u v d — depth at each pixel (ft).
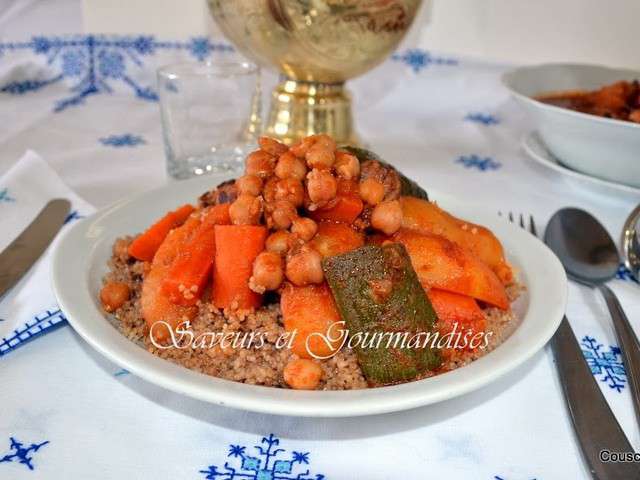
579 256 1.08
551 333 0.77
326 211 0.85
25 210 1.09
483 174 1.47
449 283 0.82
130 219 1.01
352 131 1.49
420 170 1.47
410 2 1.28
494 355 0.72
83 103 1.85
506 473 0.66
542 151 1.48
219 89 1.38
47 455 0.65
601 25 1.94
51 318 0.81
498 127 1.82
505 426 0.72
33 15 1.90
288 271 0.79
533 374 0.81
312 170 0.85
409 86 1.99
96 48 1.94
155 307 0.81
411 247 0.84
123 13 1.93
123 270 0.91
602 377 0.81
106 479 0.63
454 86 1.98
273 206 0.83
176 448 0.67
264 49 1.31
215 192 0.96
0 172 1.36
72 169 1.39
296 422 0.71
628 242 1.07
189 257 0.83
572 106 1.55
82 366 0.77
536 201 1.34
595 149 1.29
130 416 0.71
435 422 0.72
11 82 1.91
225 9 1.28
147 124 1.73
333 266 0.77
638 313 0.95
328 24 1.23
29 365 0.77
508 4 1.93
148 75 1.98
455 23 1.95
